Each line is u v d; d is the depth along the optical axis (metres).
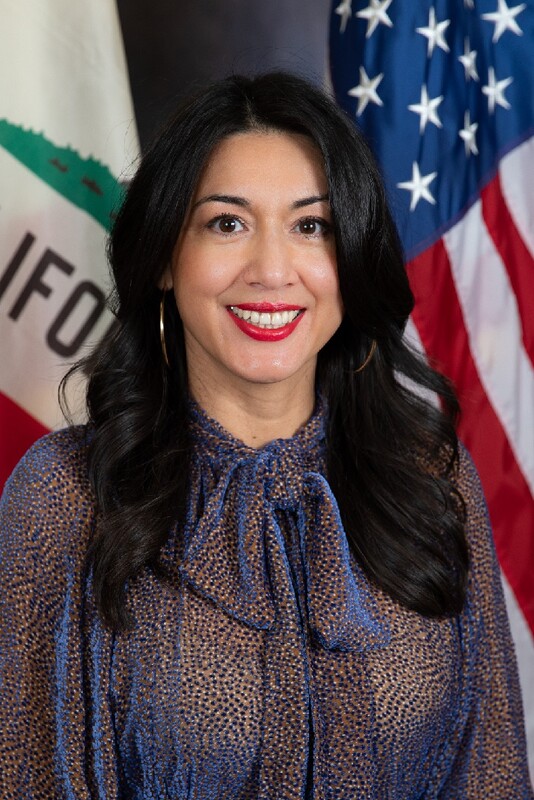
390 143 1.89
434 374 1.61
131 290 1.38
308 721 1.33
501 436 1.94
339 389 1.53
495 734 1.54
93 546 1.37
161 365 1.46
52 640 1.37
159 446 1.43
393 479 1.50
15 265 1.89
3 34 1.85
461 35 1.90
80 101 1.88
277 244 1.31
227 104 1.31
